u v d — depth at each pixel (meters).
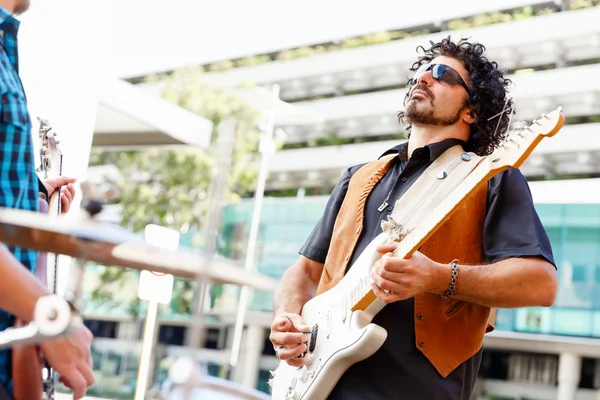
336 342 1.93
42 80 3.40
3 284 1.17
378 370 1.88
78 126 3.46
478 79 2.08
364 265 1.95
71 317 1.04
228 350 4.84
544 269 1.83
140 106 4.09
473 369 1.96
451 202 1.73
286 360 2.00
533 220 1.90
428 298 1.90
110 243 1.01
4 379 1.29
